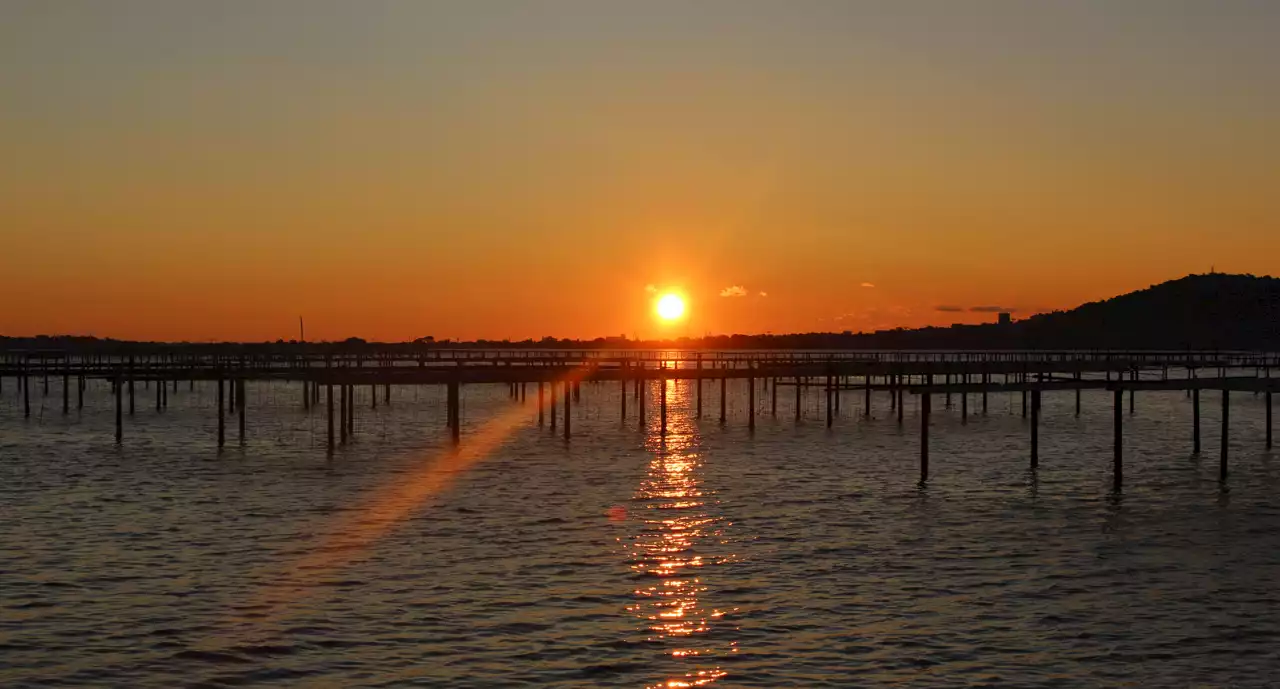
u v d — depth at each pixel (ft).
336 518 111.75
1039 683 62.34
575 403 304.50
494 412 273.33
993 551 95.76
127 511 115.85
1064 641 69.67
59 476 143.64
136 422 231.71
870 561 91.61
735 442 192.65
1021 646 68.64
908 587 82.79
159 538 100.94
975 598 79.66
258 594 80.18
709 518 111.96
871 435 205.57
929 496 126.93
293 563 90.33
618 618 74.38
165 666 64.80
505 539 100.73
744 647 68.39
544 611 75.92
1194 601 79.05
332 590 81.35
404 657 66.44
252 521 110.01
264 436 201.57
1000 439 198.59
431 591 81.15
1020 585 83.51
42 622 73.05
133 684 61.93
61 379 426.51
